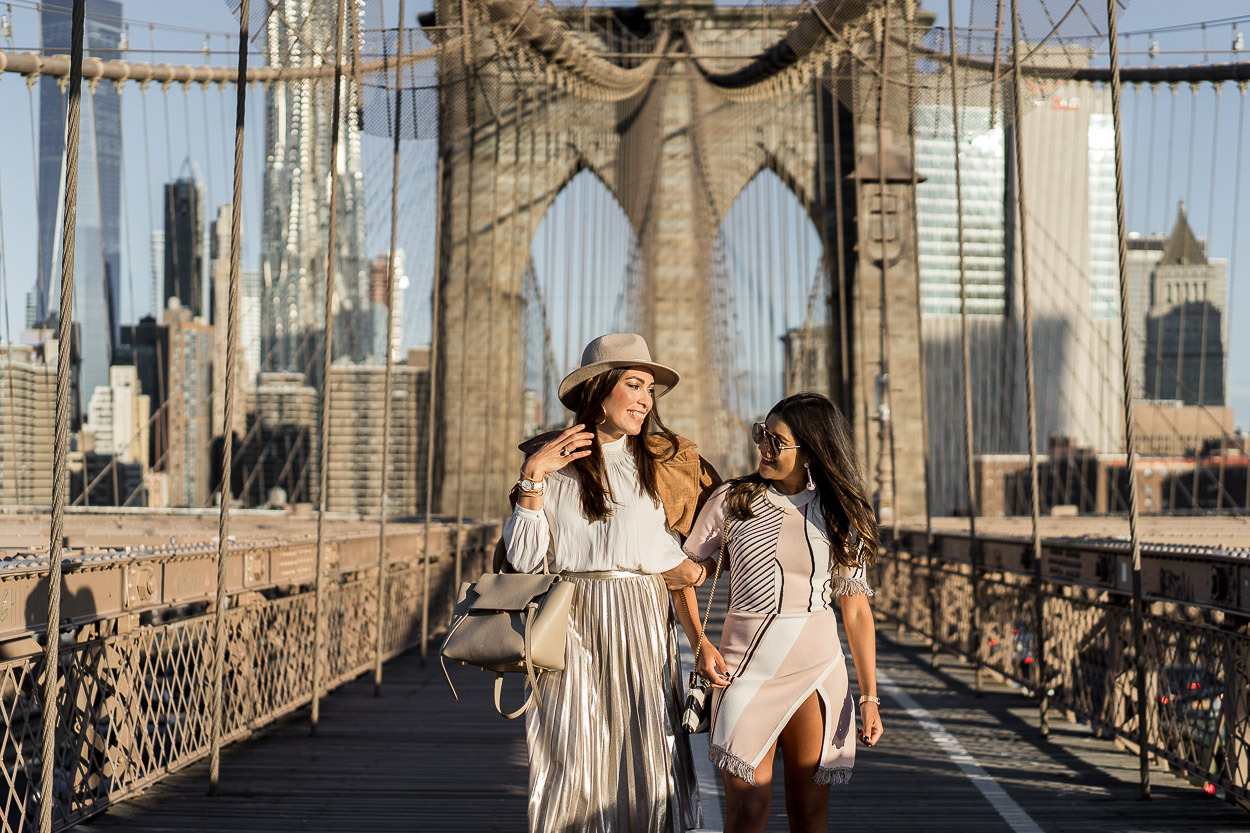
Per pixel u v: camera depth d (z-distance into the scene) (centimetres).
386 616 898
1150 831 407
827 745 277
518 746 569
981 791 471
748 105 3509
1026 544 705
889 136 1459
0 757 360
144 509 1619
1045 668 601
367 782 489
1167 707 489
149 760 464
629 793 263
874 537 282
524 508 266
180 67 1328
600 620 268
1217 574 435
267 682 607
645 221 3447
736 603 285
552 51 1673
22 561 374
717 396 3388
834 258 3419
